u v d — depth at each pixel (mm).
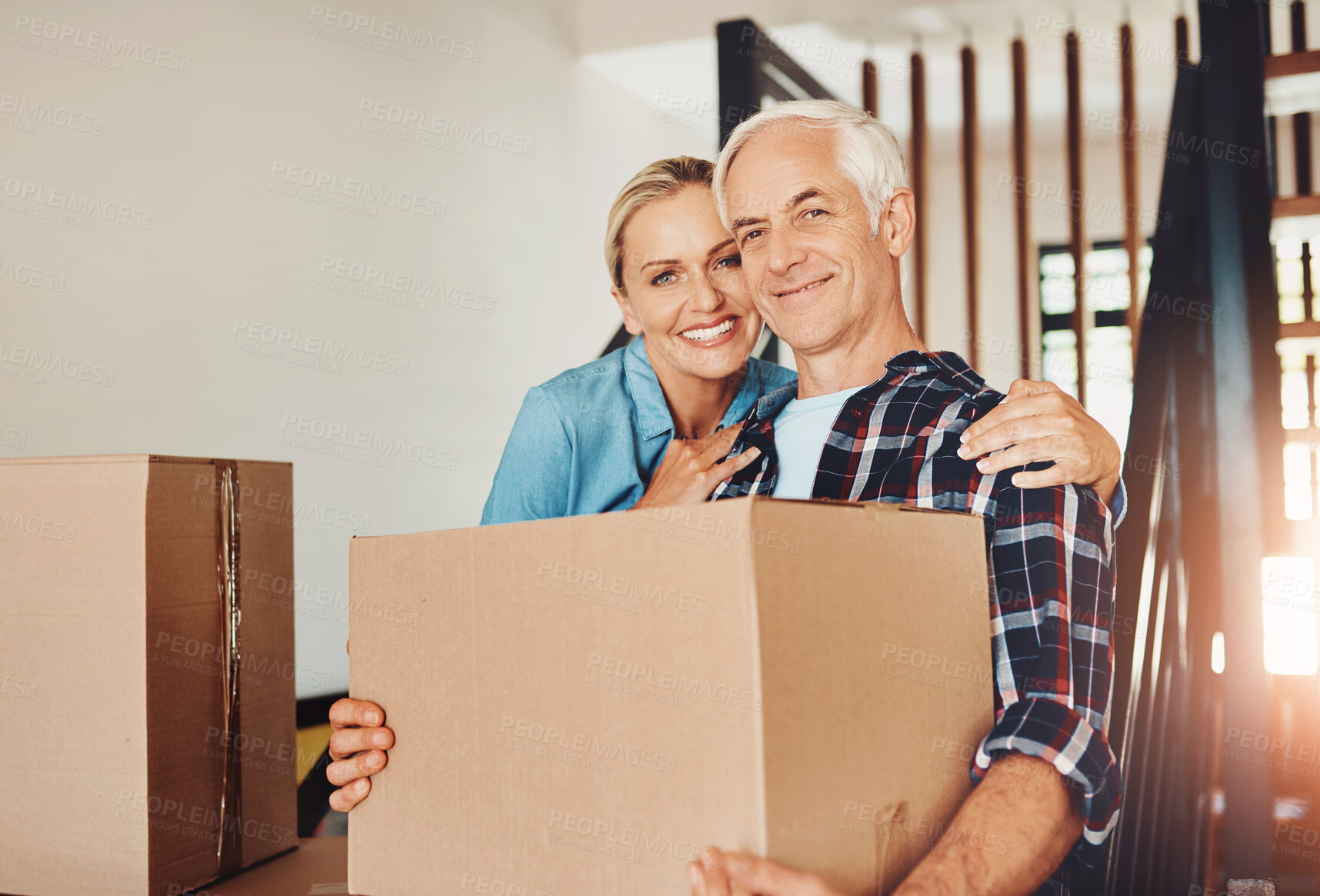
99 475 843
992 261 4867
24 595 865
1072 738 731
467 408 3152
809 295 1197
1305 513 3256
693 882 555
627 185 1710
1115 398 4727
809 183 1188
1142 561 1481
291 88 2576
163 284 2236
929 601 696
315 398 2625
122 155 2154
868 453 1023
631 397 1777
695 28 3469
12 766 860
